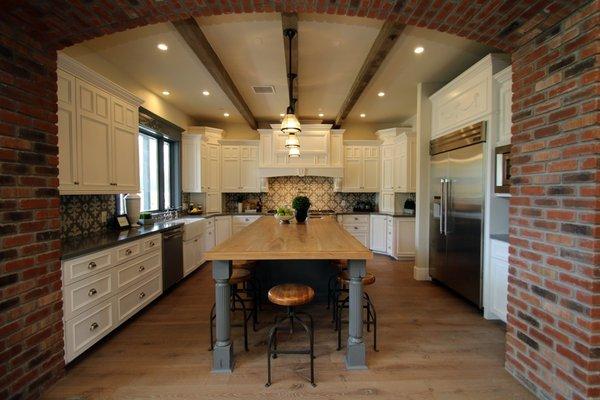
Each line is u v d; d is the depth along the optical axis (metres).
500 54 2.70
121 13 1.72
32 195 1.73
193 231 4.28
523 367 1.86
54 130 1.89
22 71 1.67
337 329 2.59
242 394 1.79
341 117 5.32
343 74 3.62
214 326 2.69
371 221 5.77
